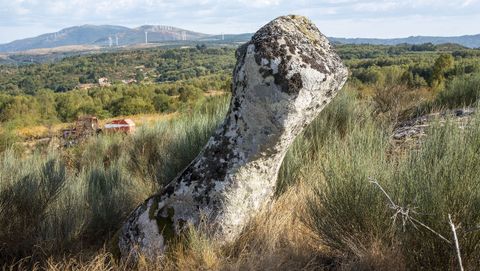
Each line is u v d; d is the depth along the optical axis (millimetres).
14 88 131000
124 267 2896
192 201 2967
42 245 3441
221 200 2918
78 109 44969
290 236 3119
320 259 2887
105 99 50688
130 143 7887
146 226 3021
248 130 2842
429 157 2869
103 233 4004
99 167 5953
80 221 3811
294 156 4246
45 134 17016
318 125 5285
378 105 7848
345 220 2867
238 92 2865
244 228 3078
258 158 2896
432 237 2395
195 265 2760
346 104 5824
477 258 2334
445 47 139500
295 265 2709
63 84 142500
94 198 4418
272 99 2674
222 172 2922
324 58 2812
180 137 5691
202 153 3061
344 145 3828
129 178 5531
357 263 2588
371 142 3697
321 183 3312
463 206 2359
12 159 5066
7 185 4043
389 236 2750
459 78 9133
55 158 5574
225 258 2846
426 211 2406
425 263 2451
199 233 2920
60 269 3008
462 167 2553
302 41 2807
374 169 3027
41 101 47969
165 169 4922
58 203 4152
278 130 2752
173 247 2920
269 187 3135
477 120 3271
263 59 2674
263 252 2832
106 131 10516
